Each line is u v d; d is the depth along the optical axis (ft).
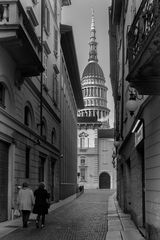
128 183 82.74
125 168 84.58
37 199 61.05
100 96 476.13
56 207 107.14
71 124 195.52
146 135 46.44
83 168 360.48
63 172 150.30
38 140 90.17
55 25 123.13
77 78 193.47
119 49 98.63
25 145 80.38
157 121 39.73
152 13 30.73
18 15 63.05
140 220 57.21
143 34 33.65
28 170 84.33
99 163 361.10
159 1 28.50
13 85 71.61
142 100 48.62
